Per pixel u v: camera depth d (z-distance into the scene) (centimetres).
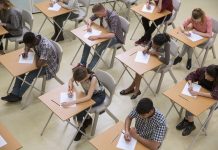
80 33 512
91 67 540
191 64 581
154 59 467
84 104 384
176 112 487
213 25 543
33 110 476
